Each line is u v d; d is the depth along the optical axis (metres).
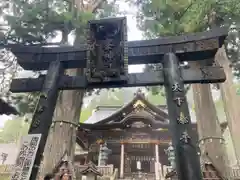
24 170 4.74
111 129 22.16
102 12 12.87
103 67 6.04
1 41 9.77
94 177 11.76
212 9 10.01
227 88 10.19
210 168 9.01
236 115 9.55
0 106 6.68
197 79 5.82
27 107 11.03
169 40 6.39
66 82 6.27
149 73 6.12
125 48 6.04
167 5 9.69
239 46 11.02
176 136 4.97
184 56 6.26
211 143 9.64
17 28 9.61
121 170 20.59
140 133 22.56
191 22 9.88
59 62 6.57
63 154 8.53
